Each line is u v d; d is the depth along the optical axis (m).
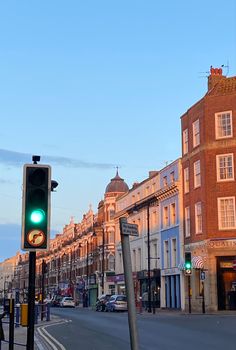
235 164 40.19
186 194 45.44
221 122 41.28
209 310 38.97
